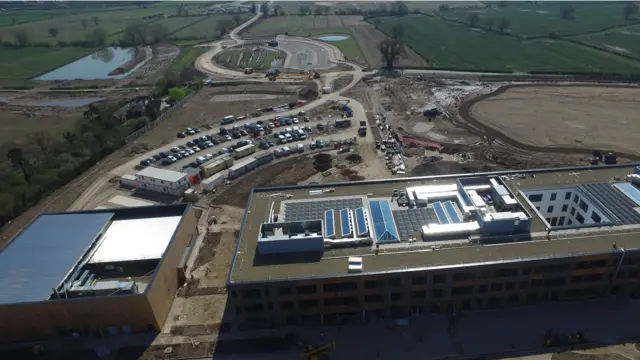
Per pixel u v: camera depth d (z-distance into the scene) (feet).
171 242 288.71
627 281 256.52
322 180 424.05
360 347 245.45
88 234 299.99
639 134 484.74
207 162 467.52
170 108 640.58
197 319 270.05
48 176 440.45
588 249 246.88
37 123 615.98
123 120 599.16
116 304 249.14
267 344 250.16
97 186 436.76
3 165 462.60
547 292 259.39
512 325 252.62
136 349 252.21
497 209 285.23
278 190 326.44
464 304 261.03
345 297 250.57
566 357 231.71
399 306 257.34
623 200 286.66
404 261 247.29
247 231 281.95
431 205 293.64
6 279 262.06
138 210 327.47
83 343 258.37
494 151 462.60
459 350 240.32
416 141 498.69
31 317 250.98
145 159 484.74
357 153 476.13
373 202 299.58
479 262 241.96
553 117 545.03
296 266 249.55
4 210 385.09
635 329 245.24
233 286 239.50
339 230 276.00
